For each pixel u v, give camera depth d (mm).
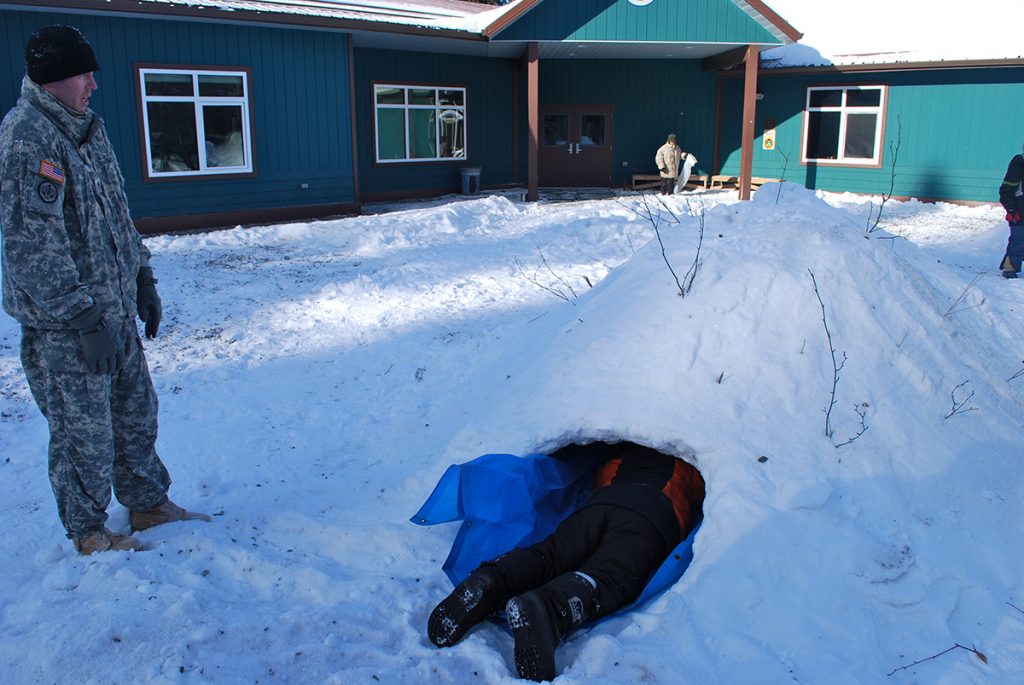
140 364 3887
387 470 4930
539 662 2857
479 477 3787
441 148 20406
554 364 4566
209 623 3078
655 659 2881
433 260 11203
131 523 4039
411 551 3889
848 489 3615
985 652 3025
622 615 3291
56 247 3305
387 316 8406
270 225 14125
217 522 4168
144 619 3072
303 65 15484
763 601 3160
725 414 3857
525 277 10086
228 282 10008
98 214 3523
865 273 4535
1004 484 3842
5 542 3957
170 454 5238
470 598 3107
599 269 10562
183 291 9492
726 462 3670
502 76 21547
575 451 4441
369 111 18766
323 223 14195
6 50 12391
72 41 3371
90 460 3582
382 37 16859
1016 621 3184
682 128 22578
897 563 3318
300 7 16109
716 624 3096
